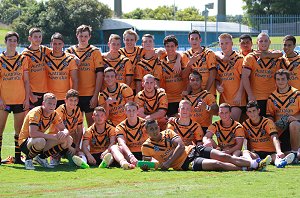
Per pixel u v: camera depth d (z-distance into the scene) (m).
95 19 43.31
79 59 10.81
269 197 6.69
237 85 10.70
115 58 10.92
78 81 10.86
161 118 10.39
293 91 10.05
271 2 47.19
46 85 10.70
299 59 10.39
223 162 8.91
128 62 10.91
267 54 10.39
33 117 9.38
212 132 9.85
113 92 10.44
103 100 10.45
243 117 10.78
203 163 8.88
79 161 9.45
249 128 9.85
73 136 10.21
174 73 10.93
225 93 10.80
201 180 7.98
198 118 10.41
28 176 8.62
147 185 7.63
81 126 10.18
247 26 43.91
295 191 7.06
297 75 10.38
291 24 41.22
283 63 10.49
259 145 9.83
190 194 6.91
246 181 7.82
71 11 42.88
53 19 42.84
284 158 9.17
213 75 10.80
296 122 9.79
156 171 8.95
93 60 10.84
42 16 43.09
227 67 10.72
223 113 9.71
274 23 42.44
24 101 10.11
